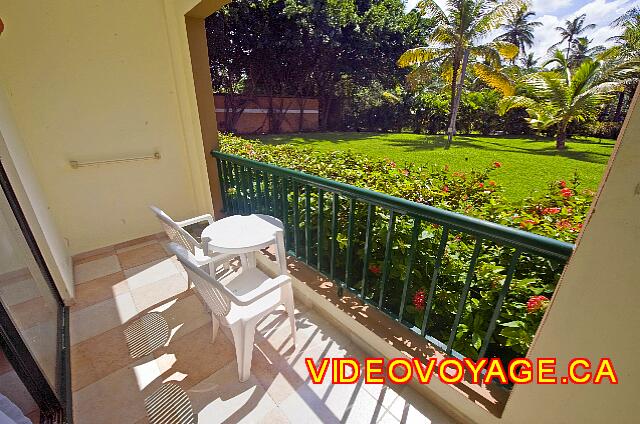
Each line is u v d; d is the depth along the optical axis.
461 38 10.69
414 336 1.44
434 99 14.59
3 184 1.51
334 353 1.57
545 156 8.45
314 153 3.18
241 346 1.35
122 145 2.58
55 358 1.45
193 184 3.12
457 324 1.20
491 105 13.60
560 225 1.47
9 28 1.94
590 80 9.84
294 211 1.90
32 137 2.16
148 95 2.61
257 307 1.40
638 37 10.16
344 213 1.81
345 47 12.34
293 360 1.53
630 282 0.67
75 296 2.04
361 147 10.23
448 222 1.07
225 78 12.04
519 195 4.39
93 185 2.52
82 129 2.36
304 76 13.11
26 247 1.56
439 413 1.27
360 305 1.66
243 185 2.43
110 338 1.68
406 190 2.02
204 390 1.37
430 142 11.70
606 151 9.39
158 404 1.31
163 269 2.37
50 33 2.08
